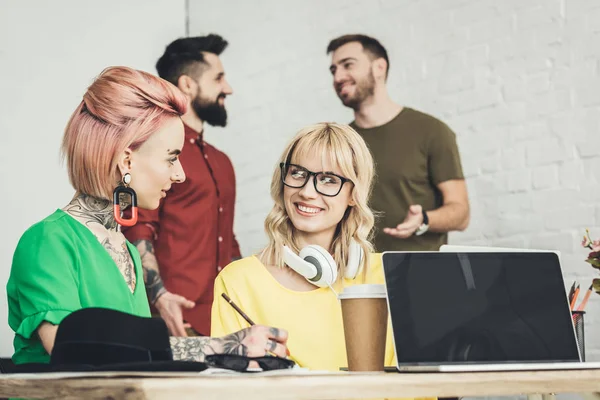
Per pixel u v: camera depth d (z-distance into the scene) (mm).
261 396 1183
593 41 3557
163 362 1268
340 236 2066
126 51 3961
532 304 1586
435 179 3812
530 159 3664
